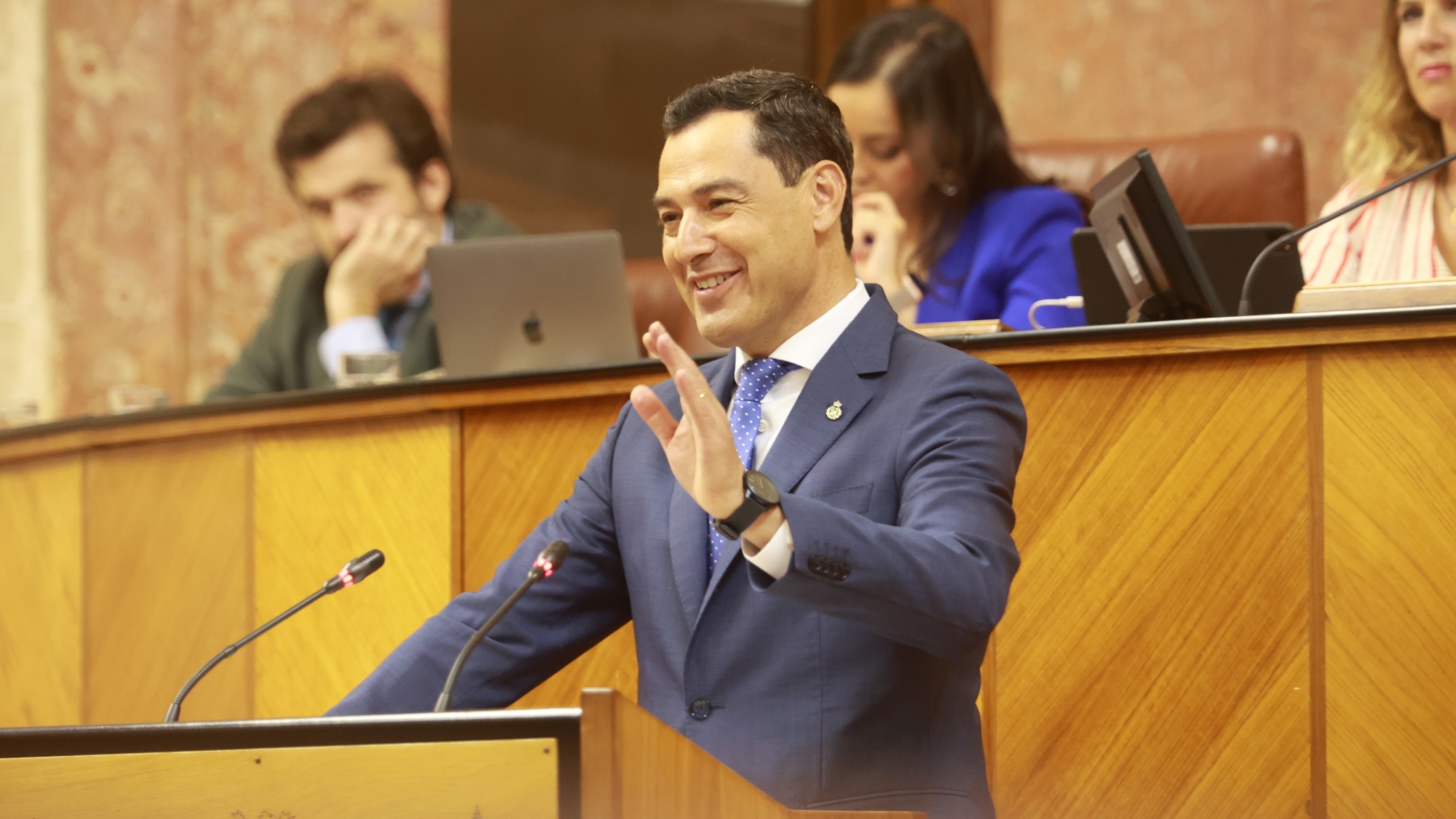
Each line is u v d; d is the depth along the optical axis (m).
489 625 5.82
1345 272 11.42
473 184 19.39
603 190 19.67
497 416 9.16
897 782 5.92
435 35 19.30
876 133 12.36
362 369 11.52
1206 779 7.45
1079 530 7.76
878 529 5.38
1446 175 11.25
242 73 18.84
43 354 18.19
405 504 9.39
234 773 5.01
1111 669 7.65
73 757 5.15
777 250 6.41
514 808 4.79
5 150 18.16
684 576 6.38
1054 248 12.06
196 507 10.27
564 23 19.66
